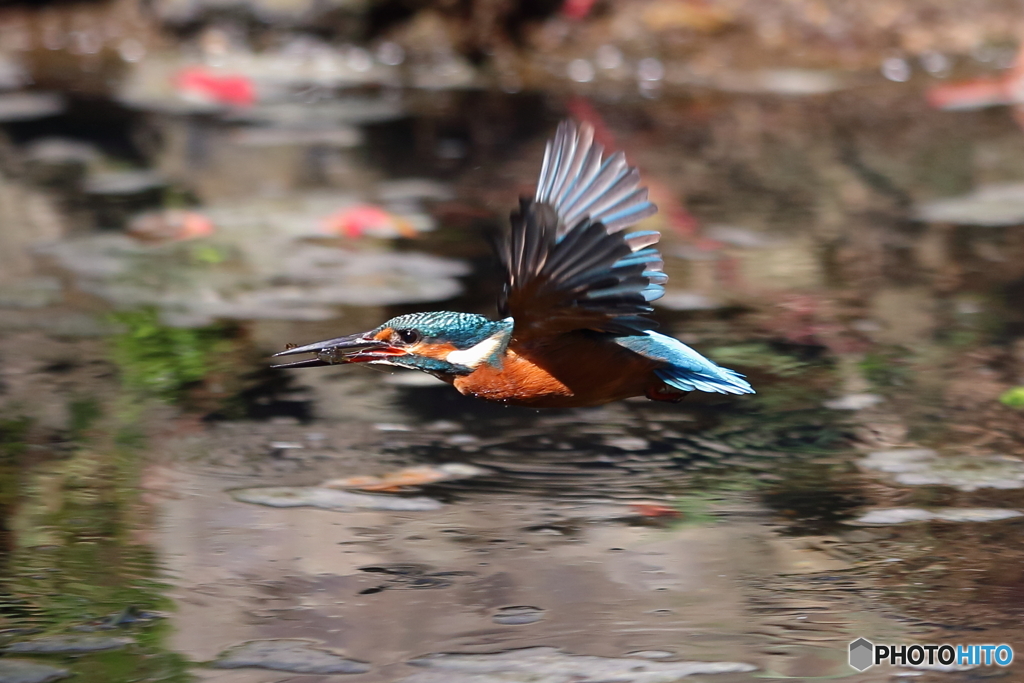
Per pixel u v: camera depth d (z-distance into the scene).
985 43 21.97
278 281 12.61
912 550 7.89
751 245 13.92
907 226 14.56
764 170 16.64
